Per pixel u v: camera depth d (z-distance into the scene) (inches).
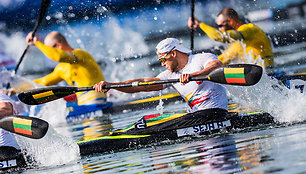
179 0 2682.1
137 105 1301.7
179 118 698.2
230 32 1186.6
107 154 664.4
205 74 684.1
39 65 2194.9
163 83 708.7
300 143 495.2
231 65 666.8
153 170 486.3
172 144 654.5
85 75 1348.4
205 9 2583.7
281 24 2277.3
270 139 556.4
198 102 714.2
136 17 2613.2
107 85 748.6
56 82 1413.6
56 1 2459.4
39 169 620.7
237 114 701.9
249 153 491.2
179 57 716.0
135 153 630.5
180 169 468.8
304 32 2148.1
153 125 699.4
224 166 449.7
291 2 2396.7
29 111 1284.4
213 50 2026.3
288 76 1031.6
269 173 398.0
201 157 514.0
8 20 2324.1
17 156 647.1
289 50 1903.3
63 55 1293.1
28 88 1434.5
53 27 2440.9
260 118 689.6
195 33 2384.4
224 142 593.3
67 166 610.2
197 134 687.7
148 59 2223.2
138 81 734.5
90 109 1311.5
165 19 2568.9
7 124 650.8
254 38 1201.4
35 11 2368.4
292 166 406.3
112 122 1091.3
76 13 2508.6
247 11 2432.3
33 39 1280.8
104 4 2583.7
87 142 687.1
